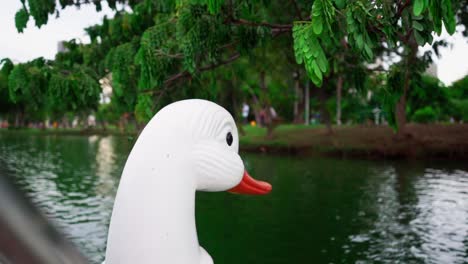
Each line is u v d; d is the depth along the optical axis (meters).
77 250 0.44
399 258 6.14
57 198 10.27
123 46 4.63
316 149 22.52
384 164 18.44
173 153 1.79
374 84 5.62
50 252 0.40
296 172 15.70
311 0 4.04
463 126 23.84
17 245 0.37
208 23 3.71
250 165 18.03
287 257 6.16
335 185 12.68
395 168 16.98
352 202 10.12
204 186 1.90
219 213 8.83
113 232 1.76
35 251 0.38
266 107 27.12
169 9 4.10
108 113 51.75
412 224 8.07
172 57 4.07
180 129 1.83
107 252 1.79
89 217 8.30
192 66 3.74
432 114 28.98
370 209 9.32
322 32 2.04
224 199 10.23
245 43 4.12
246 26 4.07
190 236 1.80
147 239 1.71
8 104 54.78
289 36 6.24
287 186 12.41
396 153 20.39
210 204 9.68
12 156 21.77
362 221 8.26
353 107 34.69
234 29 4.16
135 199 1.74
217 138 1.90
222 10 3.64
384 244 6.79
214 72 4.72
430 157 20.14
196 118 1.87
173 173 1.78
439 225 8.02
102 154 23.31
